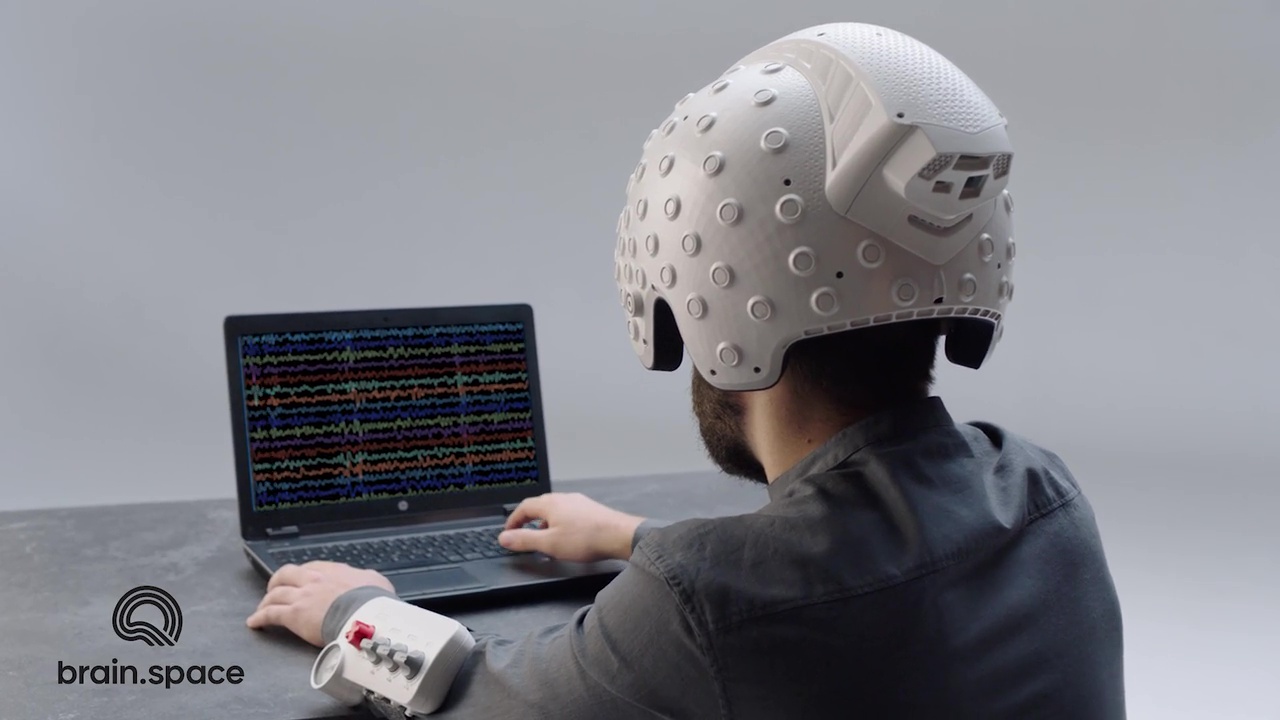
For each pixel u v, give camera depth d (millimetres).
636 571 777
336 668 908
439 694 867
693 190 783
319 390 1339
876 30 793
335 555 1242
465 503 1405
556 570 1226
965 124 729
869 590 740
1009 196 839
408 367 1392
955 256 775
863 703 731
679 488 1631
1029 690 773
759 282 759
